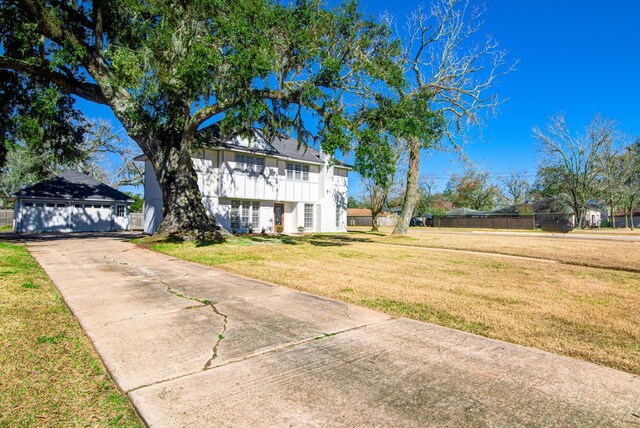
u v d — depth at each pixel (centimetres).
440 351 369
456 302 571
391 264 993
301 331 429
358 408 260
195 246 1344
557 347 382
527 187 6600
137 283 708
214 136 2092
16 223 2548
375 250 1362
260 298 593
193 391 283
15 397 273
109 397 277
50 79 1477
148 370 320
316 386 293
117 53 1265
